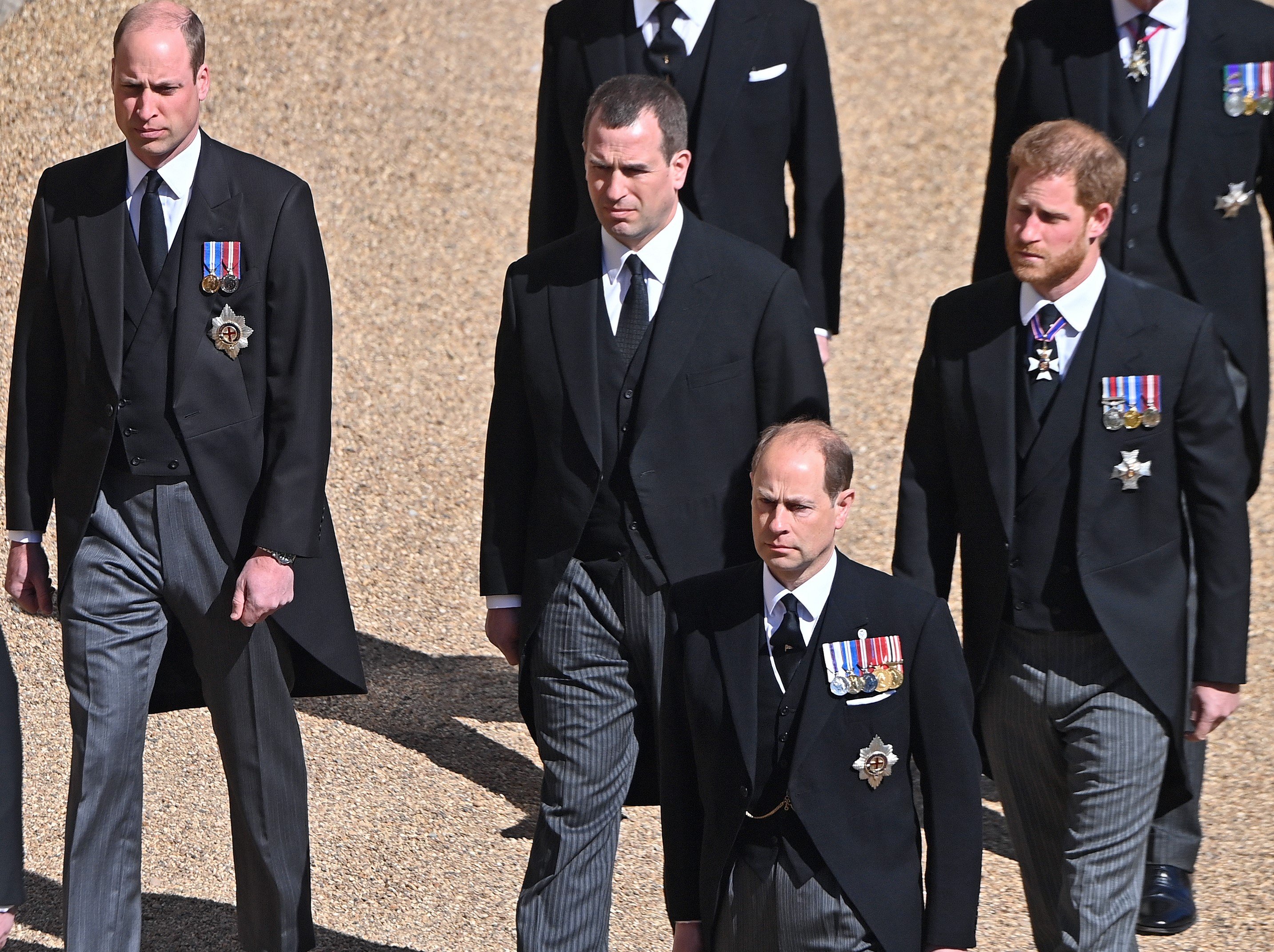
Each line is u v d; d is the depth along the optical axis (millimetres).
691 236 15344
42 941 17656
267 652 16141
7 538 23891
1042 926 15969
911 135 37438
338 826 19453
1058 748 15273
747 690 12914
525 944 15289
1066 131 14258
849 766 12859
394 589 24484
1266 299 19328
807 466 12516
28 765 20359
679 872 13586
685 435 15148
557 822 15539
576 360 15203
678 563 15125
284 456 15812
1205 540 14852
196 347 15711
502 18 38000
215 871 18719
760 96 20109
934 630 12992
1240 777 20984
